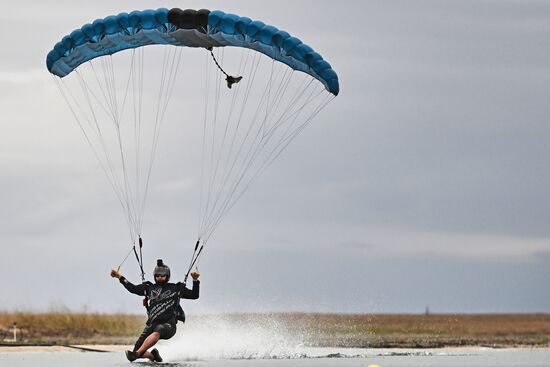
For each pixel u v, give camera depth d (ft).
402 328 404.16
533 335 371.97
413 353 251.80
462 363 221.46
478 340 326.24
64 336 329.31
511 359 232.32
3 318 365.20
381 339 327.47
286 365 210.18
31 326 359.46
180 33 225.15
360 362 220.02
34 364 209.97
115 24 226.17
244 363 214.48
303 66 229.04
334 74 226.38
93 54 237.45
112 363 209.77
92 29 228.02
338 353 246.88
